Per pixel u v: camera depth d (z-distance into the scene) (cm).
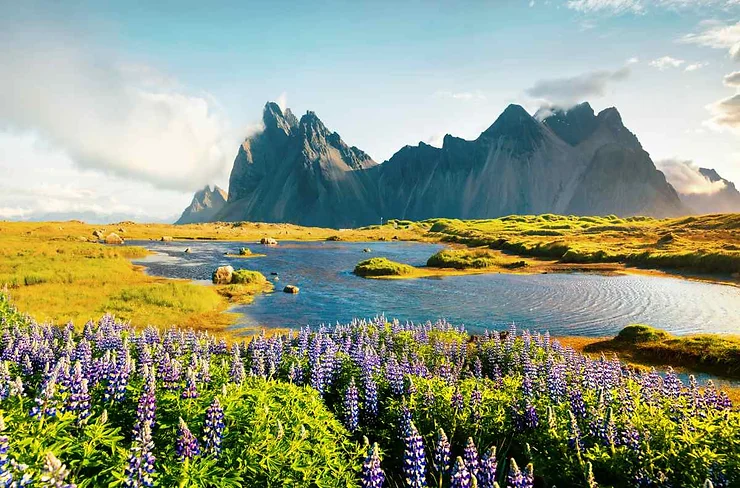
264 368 1652
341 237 17575
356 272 7006
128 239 14100
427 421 1194
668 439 984
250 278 5706
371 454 785
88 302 3784
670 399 1302
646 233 12325
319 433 962
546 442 1066
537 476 997
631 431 999
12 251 6888
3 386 1011
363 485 783
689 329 3462
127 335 2031
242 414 958
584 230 15525
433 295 5038
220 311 4069
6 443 602
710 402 1306
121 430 969
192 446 770
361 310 4200
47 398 865
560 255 9275
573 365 1706
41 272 4903
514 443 1139
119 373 1086
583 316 3941
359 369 1623
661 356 2619
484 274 6944
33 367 1474
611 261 8156
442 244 14738
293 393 1188
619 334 3006
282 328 3434
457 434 1162
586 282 6000
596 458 963
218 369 1380
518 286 5691
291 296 4922
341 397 1454
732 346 2506
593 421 1072
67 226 14612
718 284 5691
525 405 1200
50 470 566
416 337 2388
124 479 662
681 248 8206
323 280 6253
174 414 957
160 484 699
